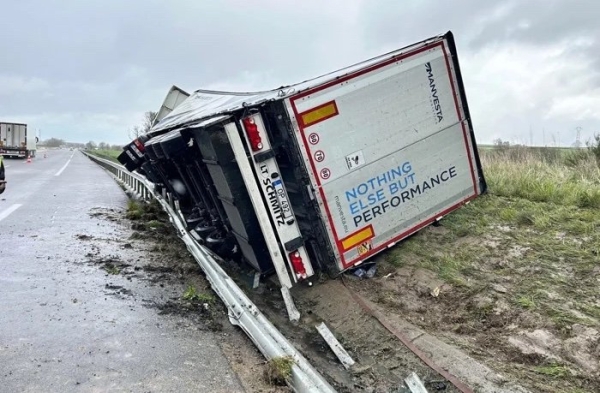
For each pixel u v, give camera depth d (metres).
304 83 5.48
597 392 3.16
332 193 5.01
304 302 5.43
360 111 5.12
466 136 5.89
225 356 3.64
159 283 5.46
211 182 6.36
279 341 3.57
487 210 6.84
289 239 4.95
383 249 5.36
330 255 5.03
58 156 61.12
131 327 4.05
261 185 4.83
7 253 6.26
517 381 3.36
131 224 9.27
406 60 5.42
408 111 5.44
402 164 5.42
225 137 5.00
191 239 6.93
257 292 5.86
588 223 5.64
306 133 4.86
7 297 4.56
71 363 3.30
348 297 5.21
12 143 39.94
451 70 5.72
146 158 10.77
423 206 5.61
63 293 4.79
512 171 8.67
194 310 4.68
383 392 3.50
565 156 10.71
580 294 4.29
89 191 15.30
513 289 4.62
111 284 5.23
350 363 3.94
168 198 10.80
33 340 3.63
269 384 3.21
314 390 2.77
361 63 5.66
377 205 5.27
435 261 5.62
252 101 5.29
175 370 3.32
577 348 3.59
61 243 7.07
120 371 3.24
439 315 4.56
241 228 5.36
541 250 5.28
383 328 4.48
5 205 10.82
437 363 3.76
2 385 2.93
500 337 3.97
